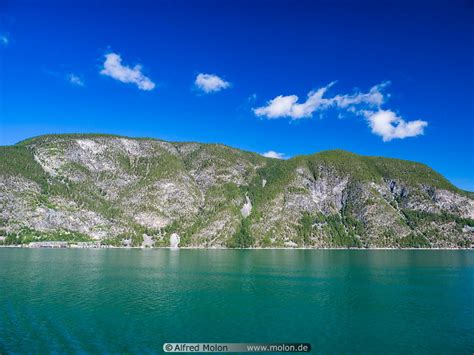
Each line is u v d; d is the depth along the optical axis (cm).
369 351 5850
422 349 5950
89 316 7581
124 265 17725
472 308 8681
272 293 10412
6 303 8625
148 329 6781
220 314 7950
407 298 9819
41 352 5562
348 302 9275
